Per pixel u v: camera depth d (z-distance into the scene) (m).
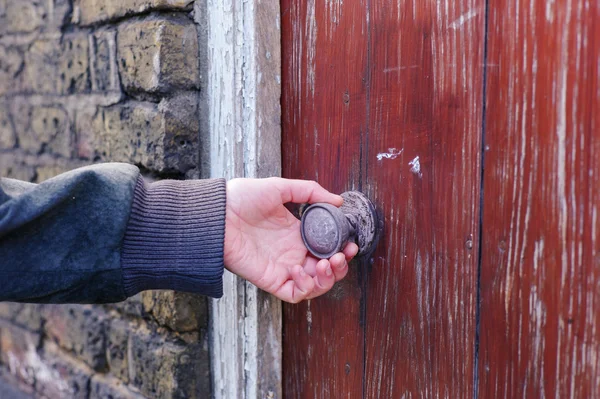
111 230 0.56
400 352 0.61
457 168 0.56
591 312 0.48
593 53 0.47
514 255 0.52
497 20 0.52
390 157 0.60
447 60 0.56
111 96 0.77
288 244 0.63
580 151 0.48
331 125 0.65
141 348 0.78
